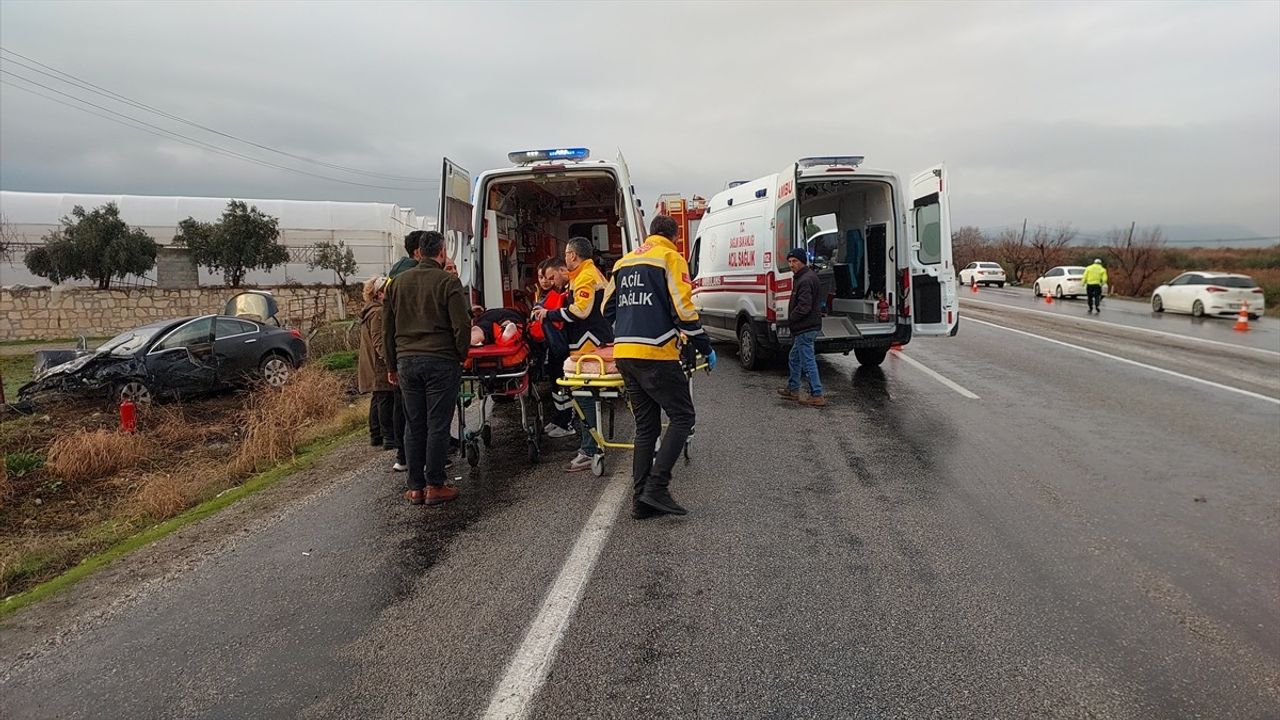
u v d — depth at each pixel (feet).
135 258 75.41
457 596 11.75
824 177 29.63
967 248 183.11
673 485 17.04
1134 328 53.72
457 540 14.21
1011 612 10.82
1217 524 14.39
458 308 15.81
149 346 36.04
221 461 25.64
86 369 34.24
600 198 33.14
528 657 9.82
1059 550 13.10
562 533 14.30
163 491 19.88
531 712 8.63
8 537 19.07
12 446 27.84
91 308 70.44
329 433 26.22
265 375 40.06
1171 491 16.38
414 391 16.12
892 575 12.09
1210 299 64.23
